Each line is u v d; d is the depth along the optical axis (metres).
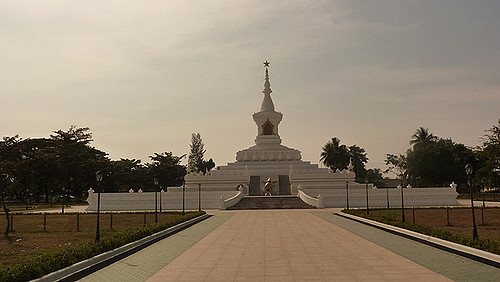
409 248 25.72
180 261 22.42
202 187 81.88
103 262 22.36
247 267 20.45
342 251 24.70
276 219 46.41
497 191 122.25
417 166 104.69
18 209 75.25
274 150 97.75
